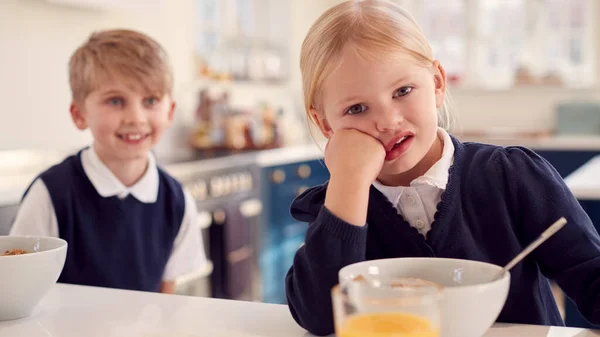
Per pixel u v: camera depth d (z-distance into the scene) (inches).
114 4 114.8
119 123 58.8
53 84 118.4
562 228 35.3
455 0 225.8
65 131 121.4
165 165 107.4
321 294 30.7
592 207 83.5
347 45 33.8
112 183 57.6
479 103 220.8
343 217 30.9
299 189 157.5
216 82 162.4
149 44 61.8
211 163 119.6
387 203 38.0
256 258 136.6
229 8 177.3
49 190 55.7
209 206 117.3
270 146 160.9
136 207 58.7
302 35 208.5
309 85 36.2
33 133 114.1
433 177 36.9
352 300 22.0
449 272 30.0
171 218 61.6
